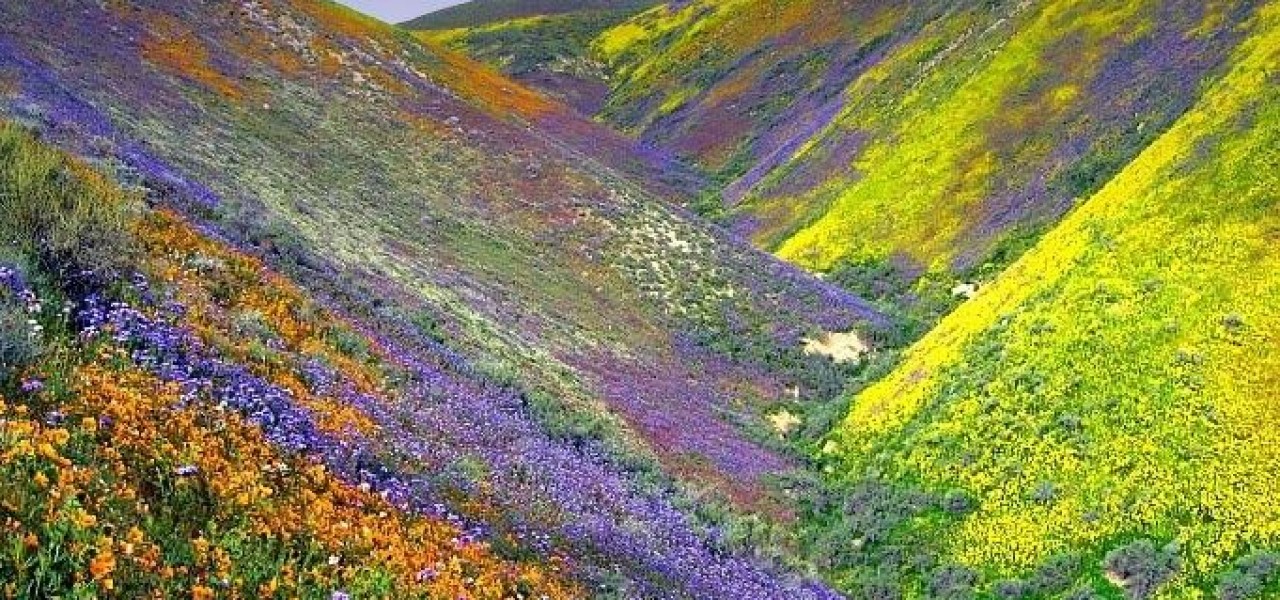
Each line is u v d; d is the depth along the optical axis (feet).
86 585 17.99
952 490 85.30
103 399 27.14
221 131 124.57
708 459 93.91
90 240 39.09
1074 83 196.65
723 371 132.57
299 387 40.81
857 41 355.97
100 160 66.03
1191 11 188.55
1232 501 69.15
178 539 21.95
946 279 169.68
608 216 171.63
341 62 189.47
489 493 44.75
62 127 72.64
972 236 177.47
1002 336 103.96
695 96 394.73
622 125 412.98
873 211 203.31
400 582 26.22
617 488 63.77
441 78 225.15
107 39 137.49
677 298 150.61
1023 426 86.94
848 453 105.09
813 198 231.50
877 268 186.09
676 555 55.62
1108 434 79.87
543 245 152.05
